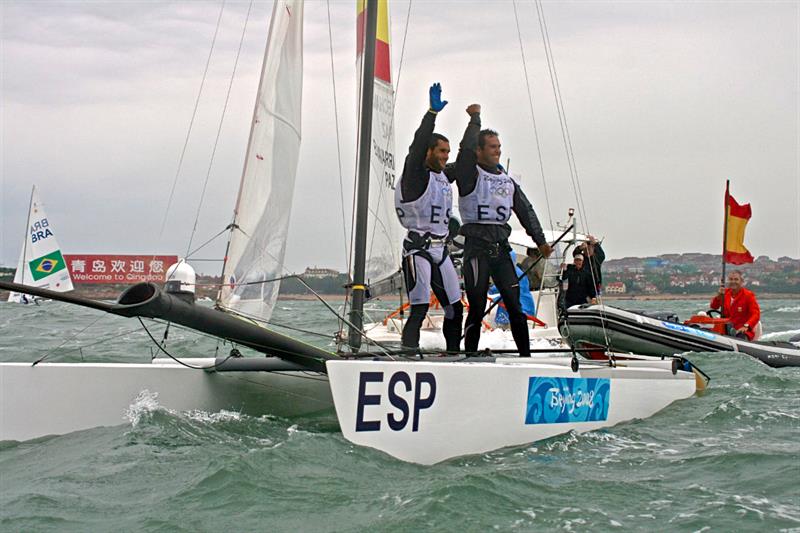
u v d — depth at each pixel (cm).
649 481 446
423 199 588
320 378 636
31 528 364
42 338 1247
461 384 500
